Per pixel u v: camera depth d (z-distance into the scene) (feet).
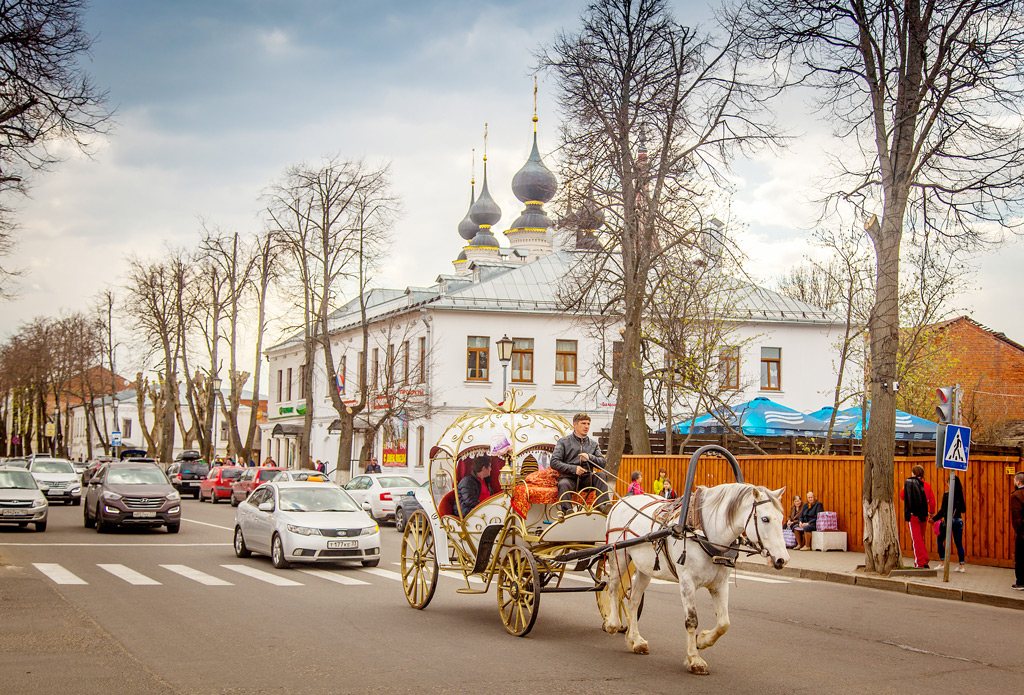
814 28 64.18
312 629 38.78
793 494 86.12
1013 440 131.54
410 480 109.40
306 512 66.33
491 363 159.22
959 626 43.52
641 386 108.17
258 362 178.81
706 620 43.65
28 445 295.89
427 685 28.60
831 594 55.47
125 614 42.11
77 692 27.12
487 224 260.62
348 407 187.21
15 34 57.47
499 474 43.34
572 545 39.09
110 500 88.63
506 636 37.93
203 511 130.41
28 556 67.82
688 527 32.01
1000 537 68.13
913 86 62.75
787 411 107.96
